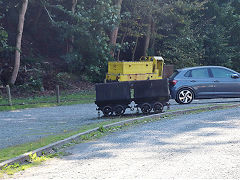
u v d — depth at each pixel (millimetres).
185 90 16734
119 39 38844
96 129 10531
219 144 8070
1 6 30625
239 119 11562
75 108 17234
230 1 41844
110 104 13695
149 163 6723
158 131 10125
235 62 40625
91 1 31719
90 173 6230
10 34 32562
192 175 5883
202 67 17234
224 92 16984
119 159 7145
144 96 13727
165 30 38812
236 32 40750
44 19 35656
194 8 35031
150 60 25062
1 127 12297
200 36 38250
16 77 27078
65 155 7738
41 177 6109
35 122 13172
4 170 6574
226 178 5676
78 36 29656
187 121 11727
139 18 34812
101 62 30531
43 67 30547
